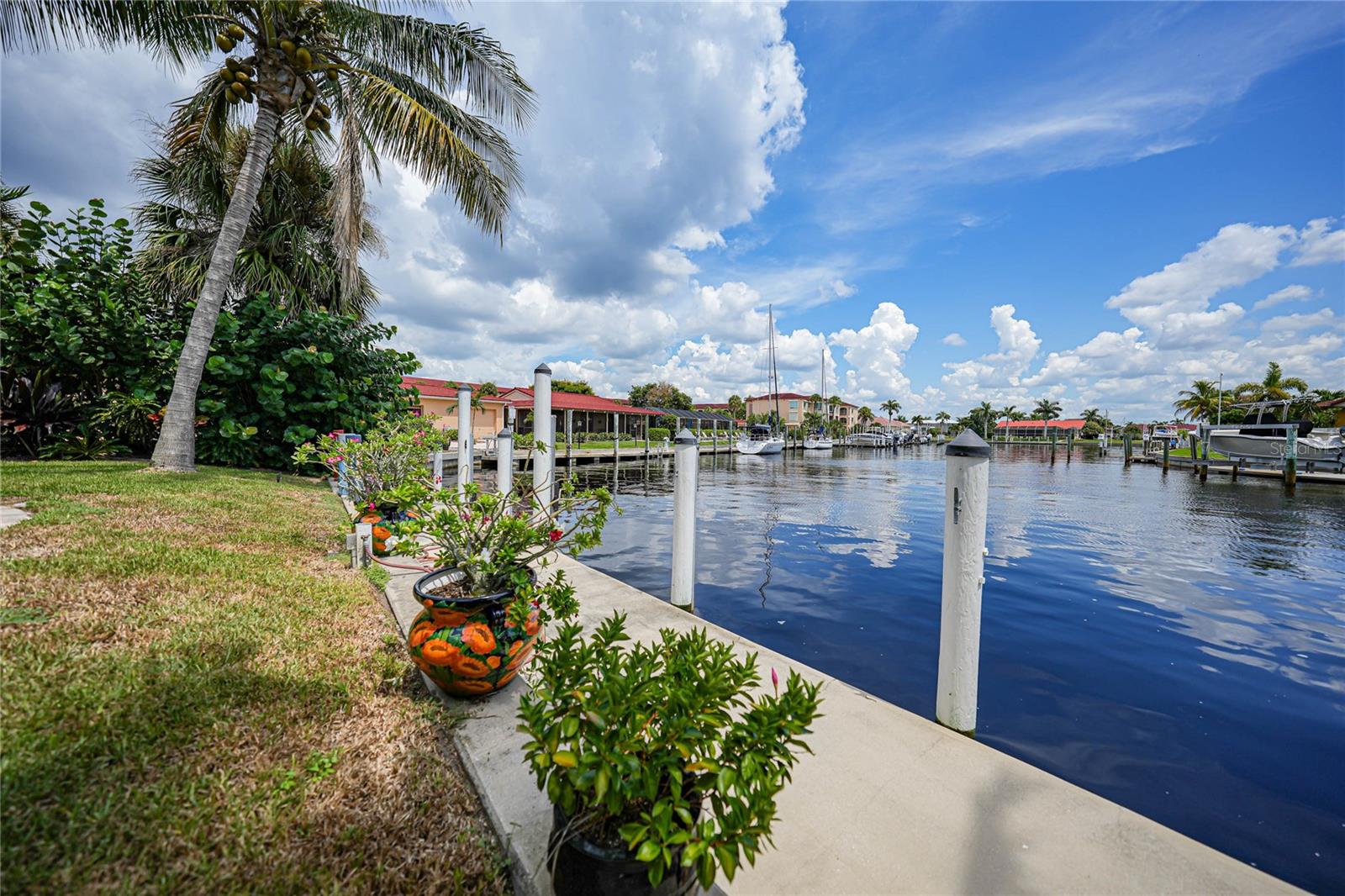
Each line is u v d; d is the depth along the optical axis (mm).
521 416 33875
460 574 2703
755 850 1101
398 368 11406
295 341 9172
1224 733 3004
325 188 11297
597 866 1263
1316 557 7484
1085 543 8430
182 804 1483
